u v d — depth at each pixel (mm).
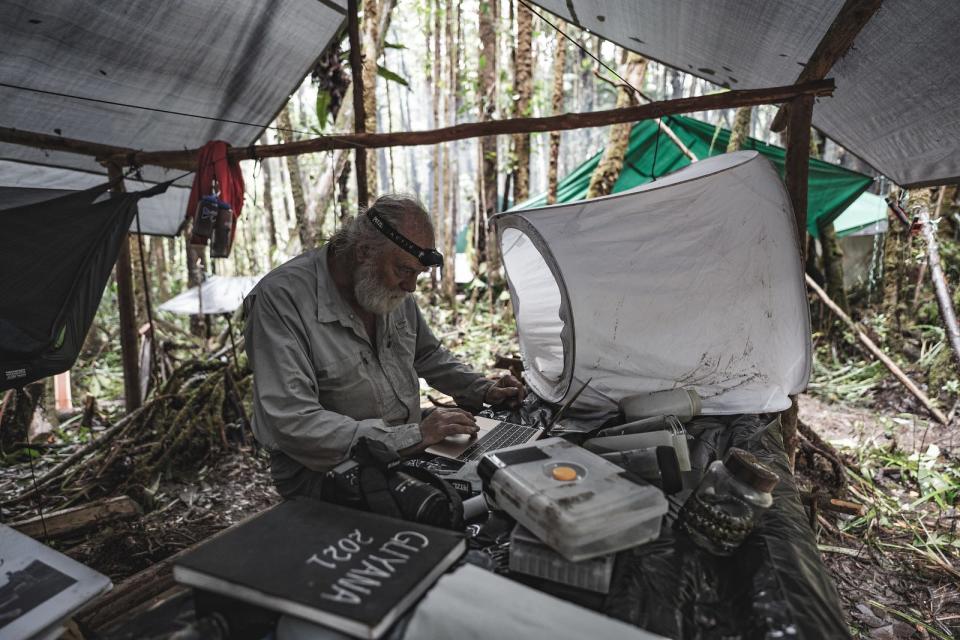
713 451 1642
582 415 2016
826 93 2221
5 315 2006
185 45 2770
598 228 1931
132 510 2523
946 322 3564
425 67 8055
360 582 901
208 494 3100
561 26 6738
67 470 3330
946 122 2191
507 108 6832
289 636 872
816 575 1091
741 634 961
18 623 892
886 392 4543
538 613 827
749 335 2012
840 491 2887
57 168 3555
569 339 1948
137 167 3221
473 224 8219
